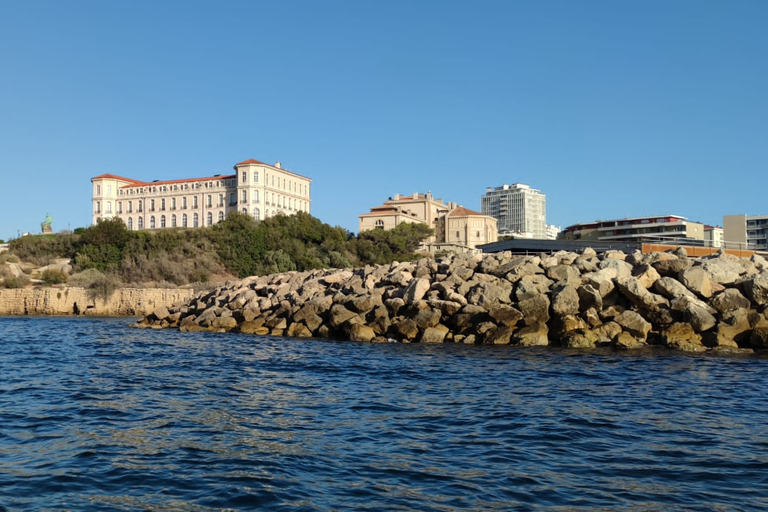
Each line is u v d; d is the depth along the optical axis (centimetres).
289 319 3941
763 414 1553
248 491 993
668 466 1127
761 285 2855
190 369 2355
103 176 15325
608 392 1830
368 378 2114
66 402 1708
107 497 973
